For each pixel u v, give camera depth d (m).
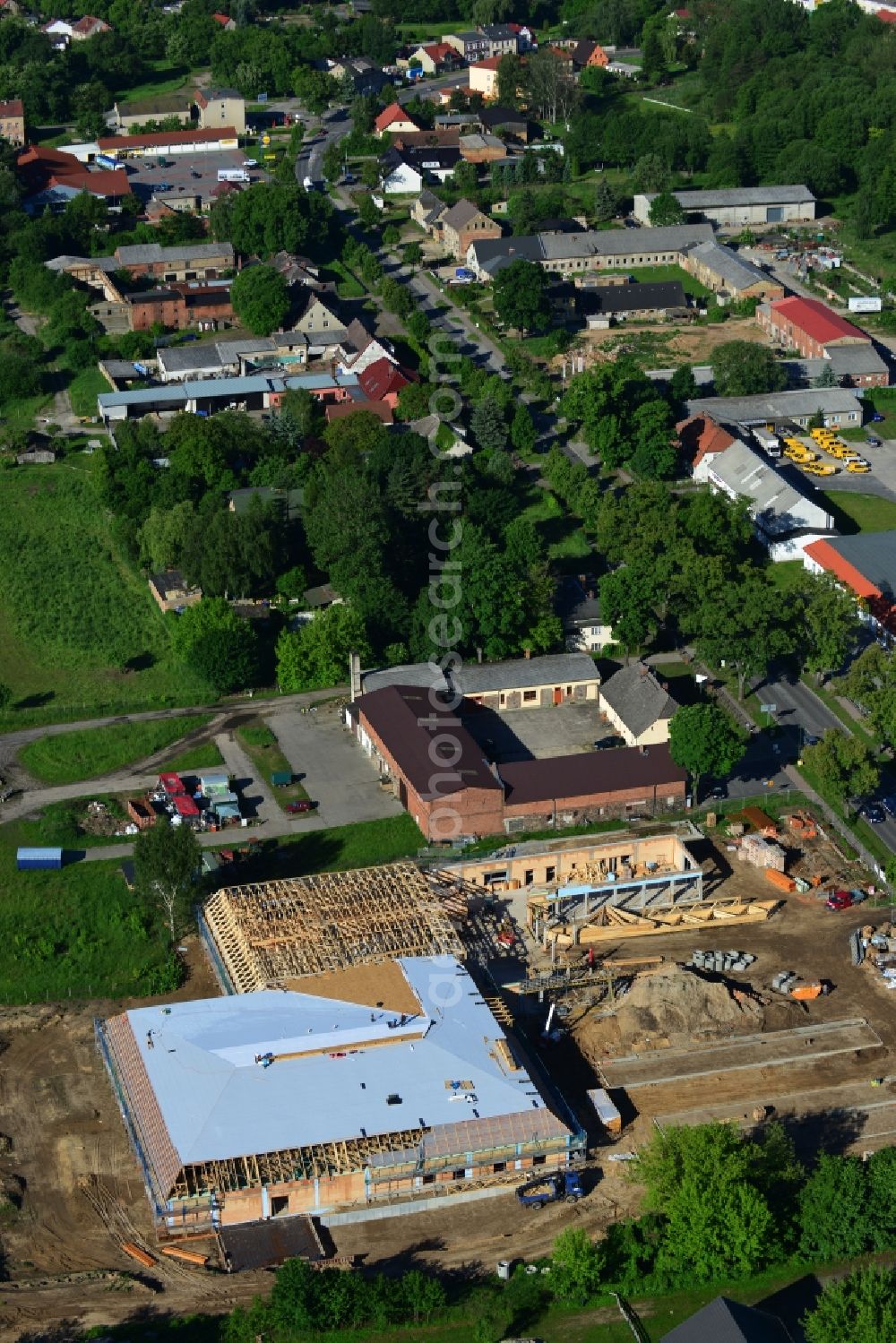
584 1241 139.00
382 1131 147.38
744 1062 166.25
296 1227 145.25
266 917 176.00
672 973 173.38
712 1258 139.75
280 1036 157.12
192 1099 149.62
